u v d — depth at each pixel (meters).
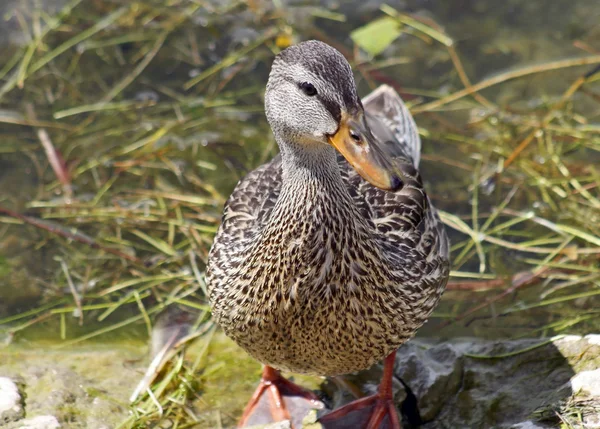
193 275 10.35
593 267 10.16
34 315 9.82
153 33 13.66
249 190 8.30
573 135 11.85
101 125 12.28
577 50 13.03
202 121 12.30
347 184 8.04
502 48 13.19
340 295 6.89
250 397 8.76
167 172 11.67
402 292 7.28
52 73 13.00
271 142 11.98
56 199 11.26
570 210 10.94
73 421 8.14
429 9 13.98
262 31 13.68
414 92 12.61
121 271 10.42
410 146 9.97
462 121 12.20
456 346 8.62
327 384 8.88
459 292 9.99
